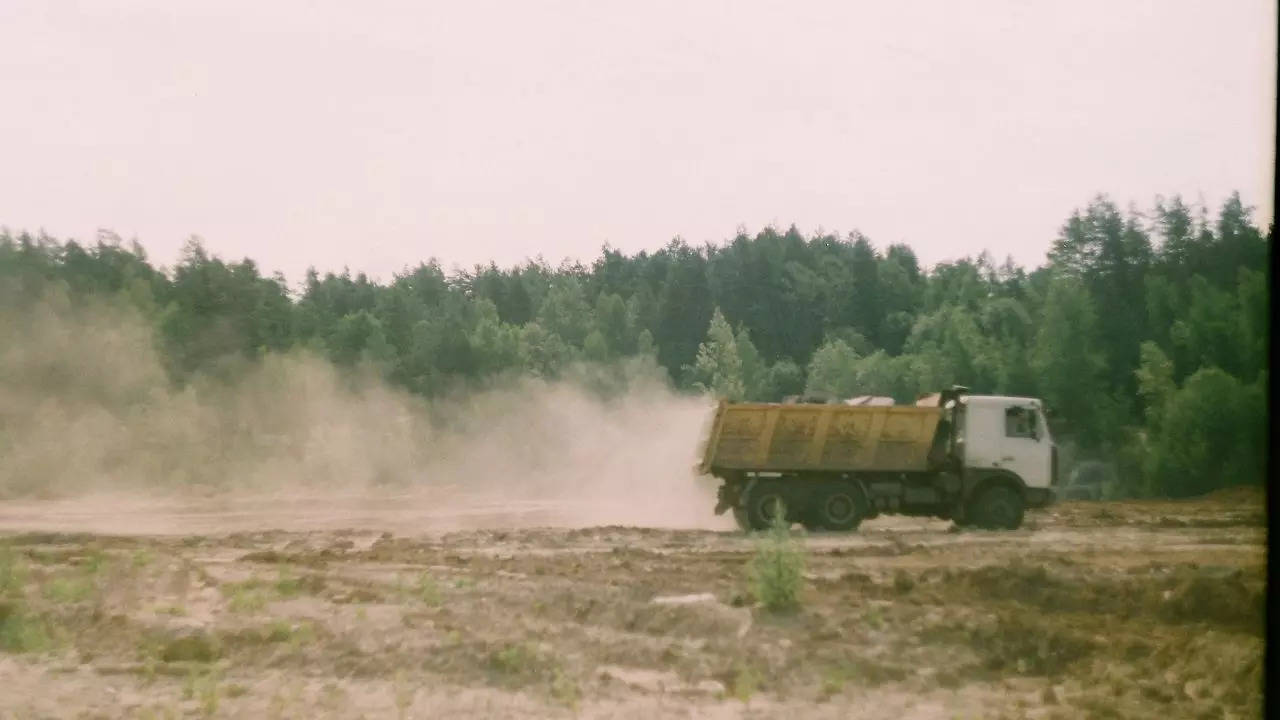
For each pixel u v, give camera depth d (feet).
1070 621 45.80
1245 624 44.60
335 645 40.73
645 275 572.10
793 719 33.65
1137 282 324.39
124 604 47.60
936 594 50.78
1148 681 37.40
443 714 33.53
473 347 314.35
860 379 322.34
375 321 343.26
